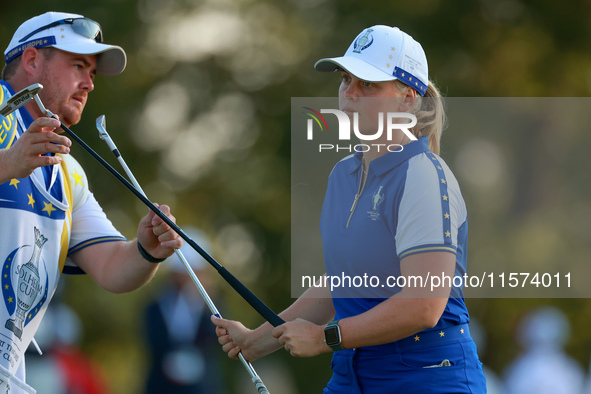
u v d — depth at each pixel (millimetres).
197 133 51125
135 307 44562
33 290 13477
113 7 47312
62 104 14133
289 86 49344
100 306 44156
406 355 12227
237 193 49500
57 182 14133
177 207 49000
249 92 50844
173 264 26312
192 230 27906
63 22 14125
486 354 32875
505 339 32875
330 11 49125
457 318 12398
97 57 14594
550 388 26109
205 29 51188
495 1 46781
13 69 14227
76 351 27297
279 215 49375
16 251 13188
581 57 46219
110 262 14812
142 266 14516
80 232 15094
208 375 26031
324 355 46000
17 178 12375
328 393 13078
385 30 12719
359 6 48188
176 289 26250
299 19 50031
